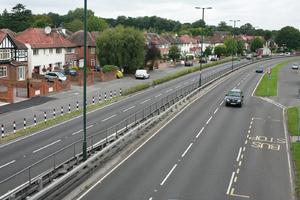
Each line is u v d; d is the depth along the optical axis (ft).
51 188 64.64
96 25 479.00
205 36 615.98
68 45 280.51
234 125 136.26
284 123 143.13
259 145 111.65
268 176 85.81
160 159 94.73
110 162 90.79
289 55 629.51
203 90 223.71
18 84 191.93
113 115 144.56
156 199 70.85
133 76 281.95
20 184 72.28
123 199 70.18
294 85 259.19
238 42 565.53
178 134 120.47
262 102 189.26
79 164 78.02
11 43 215.10
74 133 115.85
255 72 344.90
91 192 72.74
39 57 247.09
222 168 90.02
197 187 77.51
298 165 92.27
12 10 465.88
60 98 177.68
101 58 288.30
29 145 102.37
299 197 73.36
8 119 133.90
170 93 205.98
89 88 214.28
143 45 292.81
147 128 125.59
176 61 409.49
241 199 72.64
